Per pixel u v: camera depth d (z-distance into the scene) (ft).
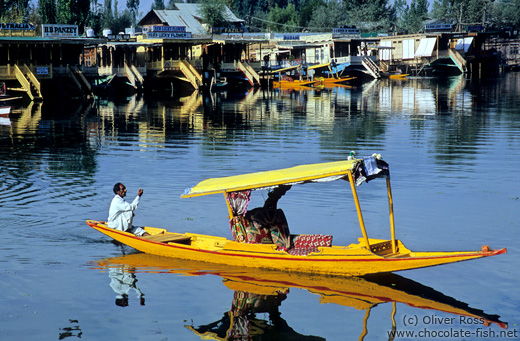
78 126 103.14
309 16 350.43
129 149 76.13
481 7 325.83
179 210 44.93
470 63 274.57
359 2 351.46
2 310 28.55
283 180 31.53
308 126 99.45
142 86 201.57
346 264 31.94
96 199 48.49
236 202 34.27
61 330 26.71
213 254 34.65
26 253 36.06
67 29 175.22
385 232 38.93
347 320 27.61
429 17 358.02
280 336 26.12
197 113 125.18
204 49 220.23
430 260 30.25
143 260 35.58
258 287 31.45
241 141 82.79
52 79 167.73
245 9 433.89
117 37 198.90
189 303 29.55
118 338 25.94
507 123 97.76
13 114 125.08
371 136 85.76
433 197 48.01
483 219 41.68
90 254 36.29
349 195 48.65
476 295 29.94
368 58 247.09
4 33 166.91
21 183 54.60
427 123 100.17
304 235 35.17
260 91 200.03
